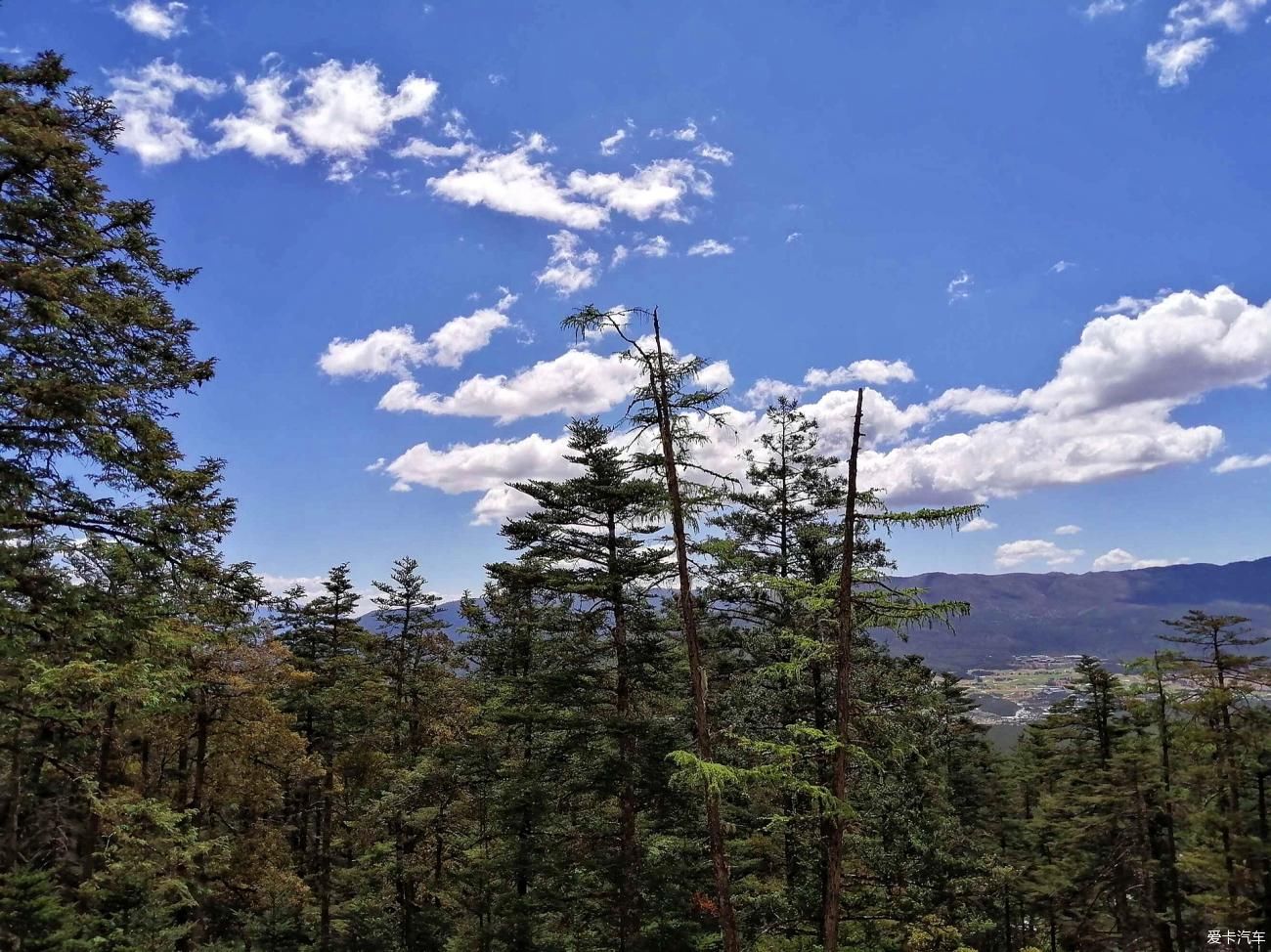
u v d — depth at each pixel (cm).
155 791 1966
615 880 1902
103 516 1065
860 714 1329
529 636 2297
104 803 1091
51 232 1034
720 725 1567
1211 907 2225
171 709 1323
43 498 1009
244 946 2367
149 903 1680
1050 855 3181
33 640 1033
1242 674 2120
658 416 1330
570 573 1948
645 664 2011
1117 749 2686
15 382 919
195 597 1209
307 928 2533
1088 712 2894
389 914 2480
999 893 2511
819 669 1612
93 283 1045
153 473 1078
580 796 2150
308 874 2525
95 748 1383
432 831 2361
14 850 1322
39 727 1155
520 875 2056
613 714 1906
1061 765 3056
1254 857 2170
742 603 1959
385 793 2325
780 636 1599
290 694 2362
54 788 1402
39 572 1027
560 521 1997
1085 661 2928
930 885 1716
